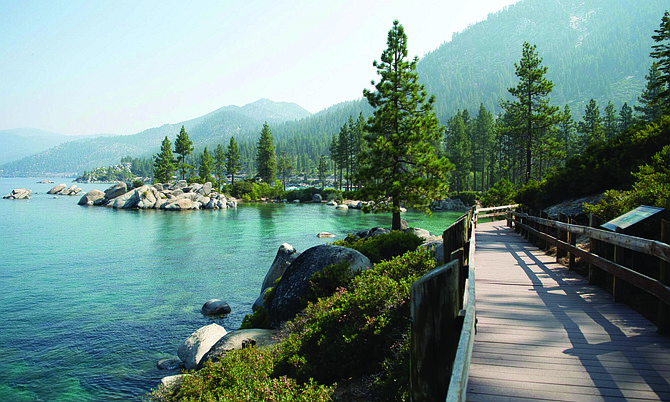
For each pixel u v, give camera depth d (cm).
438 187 2480
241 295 1861
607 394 358
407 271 891
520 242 1522
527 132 4219
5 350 1270
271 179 10662
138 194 6750
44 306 1686
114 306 1695
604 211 929
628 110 8044
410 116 2719
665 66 3312
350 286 926
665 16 3195
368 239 1691
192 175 11669
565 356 445
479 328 543
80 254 2769
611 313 601
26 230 3909
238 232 3853
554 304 655
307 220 4922
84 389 1042
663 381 382
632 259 657
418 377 290
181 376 954
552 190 1822
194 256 2712
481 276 885
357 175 2616
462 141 8431
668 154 1087
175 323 1511
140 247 3034
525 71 4084
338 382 670
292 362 706
